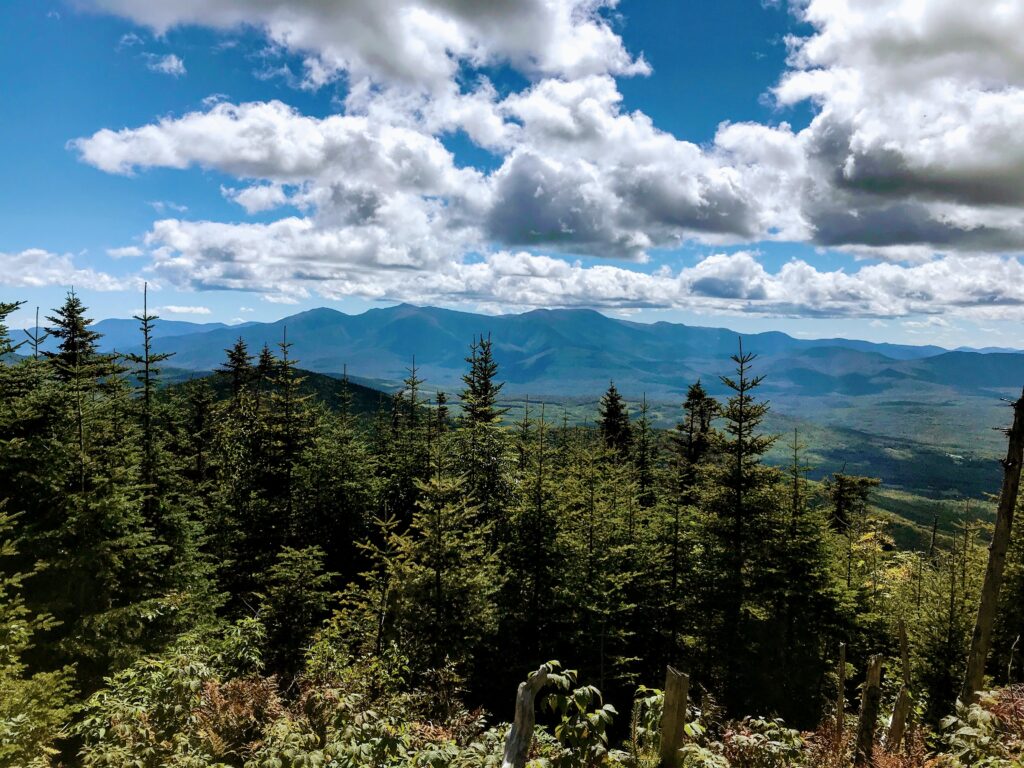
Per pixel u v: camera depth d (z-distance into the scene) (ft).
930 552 106.63
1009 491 41.01
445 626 56.90
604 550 69.36
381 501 98.89
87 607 44.27
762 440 69.87
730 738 22.86
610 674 65.51
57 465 45.24
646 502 113.50
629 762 17.89
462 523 64.90
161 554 53.93
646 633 71.82
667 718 18.35
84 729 23.50
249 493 85.56
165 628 49.08
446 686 38.58
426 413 117.70
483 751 19.39
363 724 20.08
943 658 65.51
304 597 53.62
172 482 59.47
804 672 65.72
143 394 63.57
